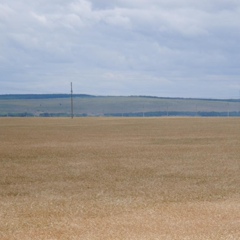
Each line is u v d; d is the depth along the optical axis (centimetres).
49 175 3030
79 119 15150
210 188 2478
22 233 1538
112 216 1792
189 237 1443
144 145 5222
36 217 1783
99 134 7325
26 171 3219
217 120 13212
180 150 4616
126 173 3098
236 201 2098
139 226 1608
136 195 2284
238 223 1633
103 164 3581
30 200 2162
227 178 2859
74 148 4934
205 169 3266
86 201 2123
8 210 1914
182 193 2327
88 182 2731
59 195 2303
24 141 5991
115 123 11550
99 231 1545
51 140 6134
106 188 2509
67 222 1691
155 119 14650
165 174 3039
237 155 4144
